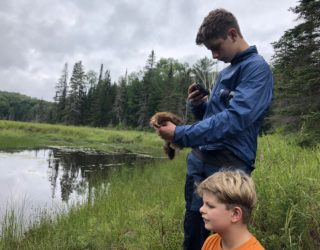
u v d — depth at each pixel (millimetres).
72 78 82750
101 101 80125
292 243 3463
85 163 18891
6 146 26016
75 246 5215
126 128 71688
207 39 2846
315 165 4941
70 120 81750
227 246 2078
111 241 5328
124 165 18109
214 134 2543
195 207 2943
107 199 7859
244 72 2734
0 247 5398
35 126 40719
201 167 2924
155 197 7645
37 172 15164
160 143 35750
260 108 2600
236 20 2836
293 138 11047
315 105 13445
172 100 66812
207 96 3322
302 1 14094
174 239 4316
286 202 3791
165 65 97438
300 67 14016
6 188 11492
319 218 3682
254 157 2850
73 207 7574
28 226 6469
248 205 2018
